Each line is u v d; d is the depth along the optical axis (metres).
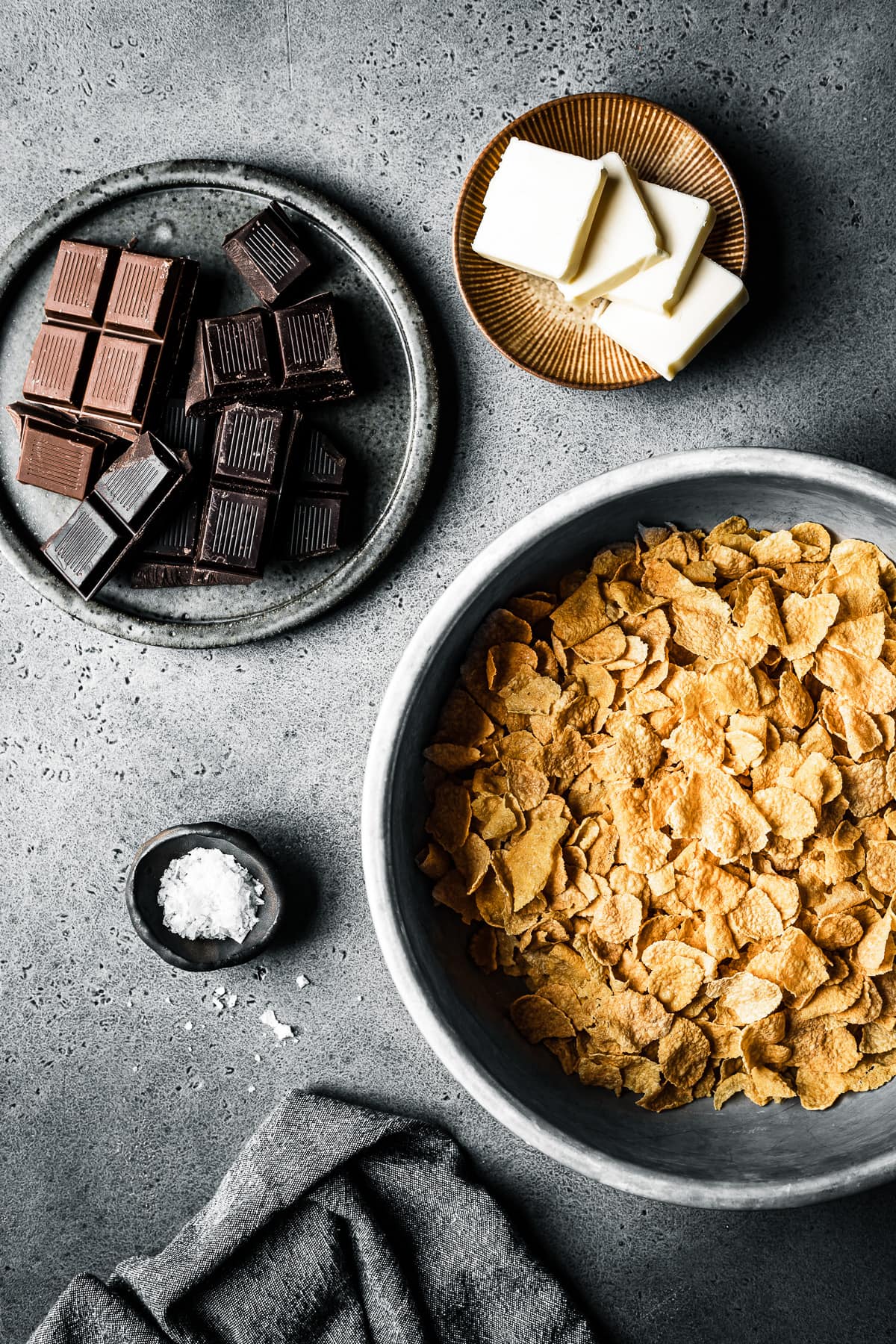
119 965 0.82
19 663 0.81
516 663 0.75
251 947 0.78
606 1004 0.74
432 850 0.75
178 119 0.80
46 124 0.80
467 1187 0.80
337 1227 0.80
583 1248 0.80
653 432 0.80
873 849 0.74
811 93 0.78
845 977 0.74
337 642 0.80
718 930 0.74
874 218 0.79
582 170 0.75
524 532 0.72
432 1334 0.79
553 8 0.79
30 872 0.82
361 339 0.79
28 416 0.78
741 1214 0.80
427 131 0.79
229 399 0.78
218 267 0.79
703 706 0.74
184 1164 0.82
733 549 0.75
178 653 0.81
